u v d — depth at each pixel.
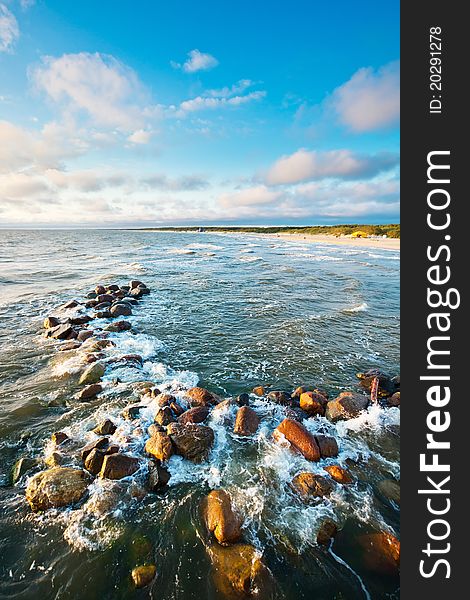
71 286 22.09
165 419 7.06
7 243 65.69
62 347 11.40
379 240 80.94
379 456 6.54
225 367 10.45
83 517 4.90
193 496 5.35
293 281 26.00
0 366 9.99
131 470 5.66
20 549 4.49
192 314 16.17
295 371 10.31
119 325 13.43
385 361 11.31
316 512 5.14
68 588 4.08
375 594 4.15
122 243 70.69
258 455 6.29
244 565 4.30
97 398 8.21
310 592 4.11
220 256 45.16
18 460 6.07
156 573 4.23
